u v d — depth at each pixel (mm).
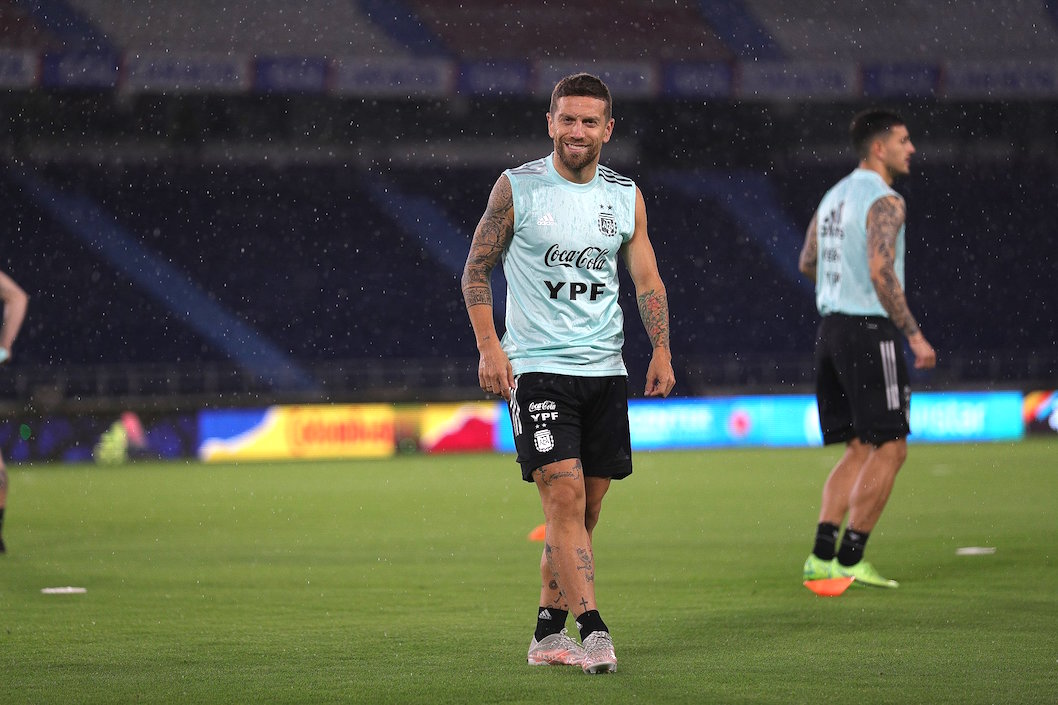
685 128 122562
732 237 119375
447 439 83562
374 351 111188
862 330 24734
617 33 118500
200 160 116688
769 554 30781
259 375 101062
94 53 102625
